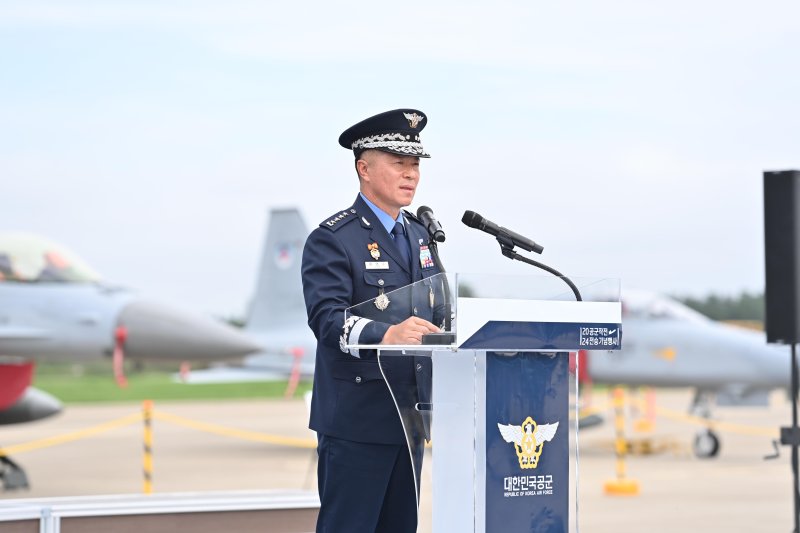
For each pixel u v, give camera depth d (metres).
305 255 11.08
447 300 9.64
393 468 11.09
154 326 44.25
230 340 45.44
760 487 36.59
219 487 37.03
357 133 11.17
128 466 45.25
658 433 66.31
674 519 28.78
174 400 128.88
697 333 46.94
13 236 44.59
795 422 19.66
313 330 10.79
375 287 10.92
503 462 9.57
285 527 15.12
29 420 40.78
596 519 28.67
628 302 48.00
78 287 44.31
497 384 9.56
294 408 105.94
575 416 9.95
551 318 9.56
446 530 9.73
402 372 10.34
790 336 19.56
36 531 13.91
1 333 42.19
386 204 11.21
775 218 19.66
